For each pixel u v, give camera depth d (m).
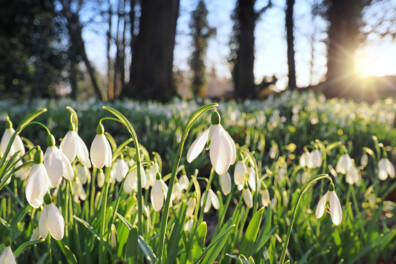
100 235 0.32
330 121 1.33
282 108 1.72
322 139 1.13
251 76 3.44
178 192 0.35
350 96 3.31
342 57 3.33
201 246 0.34
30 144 0.39
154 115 1.40
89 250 0.35
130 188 0.33
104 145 0.28
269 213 0.40
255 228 0.33
